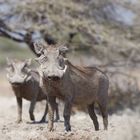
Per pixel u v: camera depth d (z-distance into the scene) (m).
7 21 59.28
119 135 27.36
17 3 58.38
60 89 31.45
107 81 35.22
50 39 61.69
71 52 60.47
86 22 58.69
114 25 64.06
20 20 59.25
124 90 61.31
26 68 39.41
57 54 30.39
